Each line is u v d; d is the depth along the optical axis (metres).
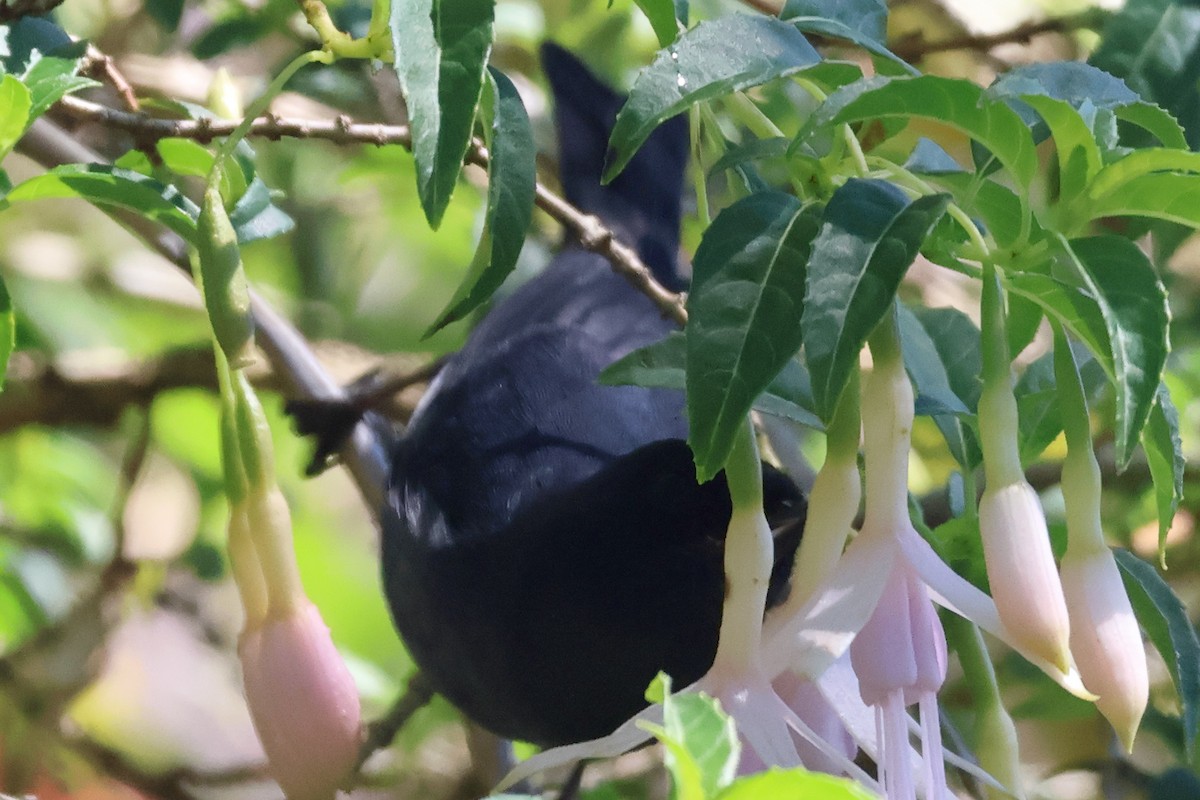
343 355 9.69
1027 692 8.29
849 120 3.65
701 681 3.57
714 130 4.49
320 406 7.70
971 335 5.86
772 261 3.56
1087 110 3.76
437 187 3.28
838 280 3.31
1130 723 3.43
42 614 8.50
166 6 7.82
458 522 5.62
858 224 3.36
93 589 8.49
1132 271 3.45
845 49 7.68
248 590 3.64
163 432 9.21
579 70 8.38
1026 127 3.63
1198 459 7.82
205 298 3.58
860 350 3.25
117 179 4.07
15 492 8.98
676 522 5.07
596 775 8.18
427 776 8.22
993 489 3.39
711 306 3.52
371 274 10.65
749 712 3.47
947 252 3.86
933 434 9.05
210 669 10.95
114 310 10.21
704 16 8.84
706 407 3.46
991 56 8.45
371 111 9.14
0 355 4.54
